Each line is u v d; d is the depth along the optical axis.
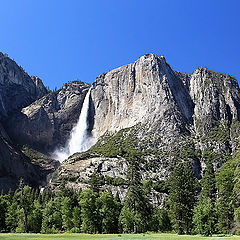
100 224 73.31
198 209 68.75
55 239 45.59
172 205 78.12
